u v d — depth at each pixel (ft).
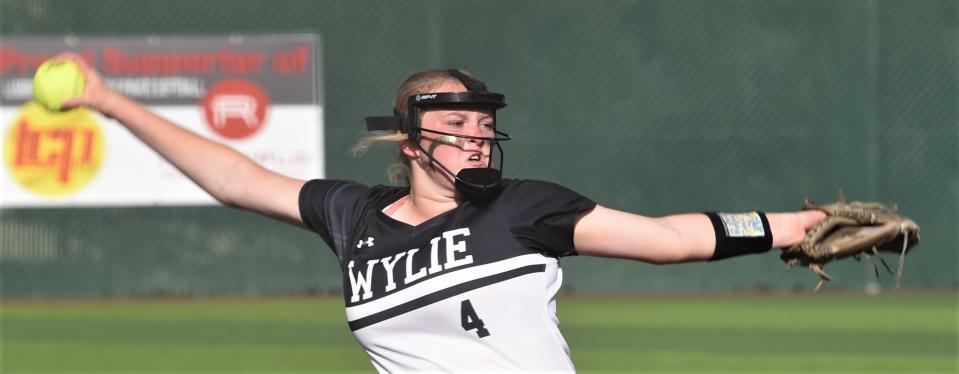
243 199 38.11
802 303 145.69
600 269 156.66
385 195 35.96
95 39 146.92
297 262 155.22
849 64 153.38
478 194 33.42
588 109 153.17
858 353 107.86
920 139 153.89
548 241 33.27
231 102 146.82
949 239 154.92
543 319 33.30
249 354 107.76
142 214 154.30
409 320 33.83
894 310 138.31
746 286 156.76
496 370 33.35
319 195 36.86
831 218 34.40
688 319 131.75
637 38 152.97
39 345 114.42
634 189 153.48
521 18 152.46
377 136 35.19
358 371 98.89
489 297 32.96
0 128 147.54
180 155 38.34
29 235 153.69
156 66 146.72
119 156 148.56
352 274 34.88
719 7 153.07
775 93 153.48
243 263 155.02
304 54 147.64
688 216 34.12
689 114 153.28
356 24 151.43
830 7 153.07
